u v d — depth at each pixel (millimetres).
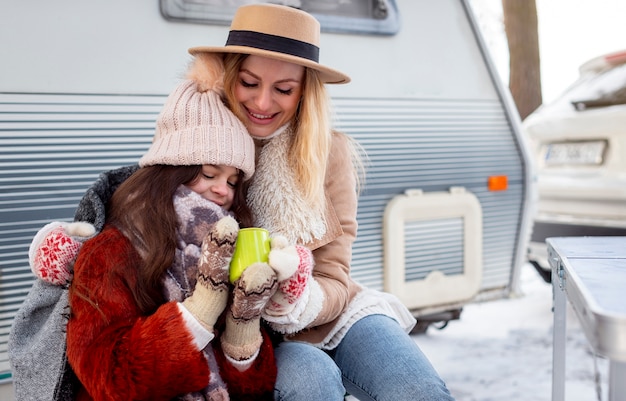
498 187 3115
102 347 1227
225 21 2416
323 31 2607
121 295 1294
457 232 2998
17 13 2086
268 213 1668
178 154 1423
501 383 2865
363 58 2715
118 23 2236
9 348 1414
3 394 2148
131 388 1207
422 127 2881
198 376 1260
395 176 2816
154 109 2312
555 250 1526
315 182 1668
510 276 3240
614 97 3520
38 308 1423
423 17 2873
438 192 2943
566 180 3633
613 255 1428
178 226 1401
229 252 1279
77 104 2182
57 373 1342
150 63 2297
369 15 2713
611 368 1272
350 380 1628
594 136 3561
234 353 1375
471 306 4035
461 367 3047
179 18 2322
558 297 1577
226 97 1646
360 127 2715
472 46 3020
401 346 1585
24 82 2100
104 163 2238
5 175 2090
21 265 2133
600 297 1026
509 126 3156
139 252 1360
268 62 1603
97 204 1451
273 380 1452
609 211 3428
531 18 8078
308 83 1680
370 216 2771
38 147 2129
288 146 1704
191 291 1378
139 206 1387
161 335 1221
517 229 3230
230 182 1555
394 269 2807
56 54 2145
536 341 3400
